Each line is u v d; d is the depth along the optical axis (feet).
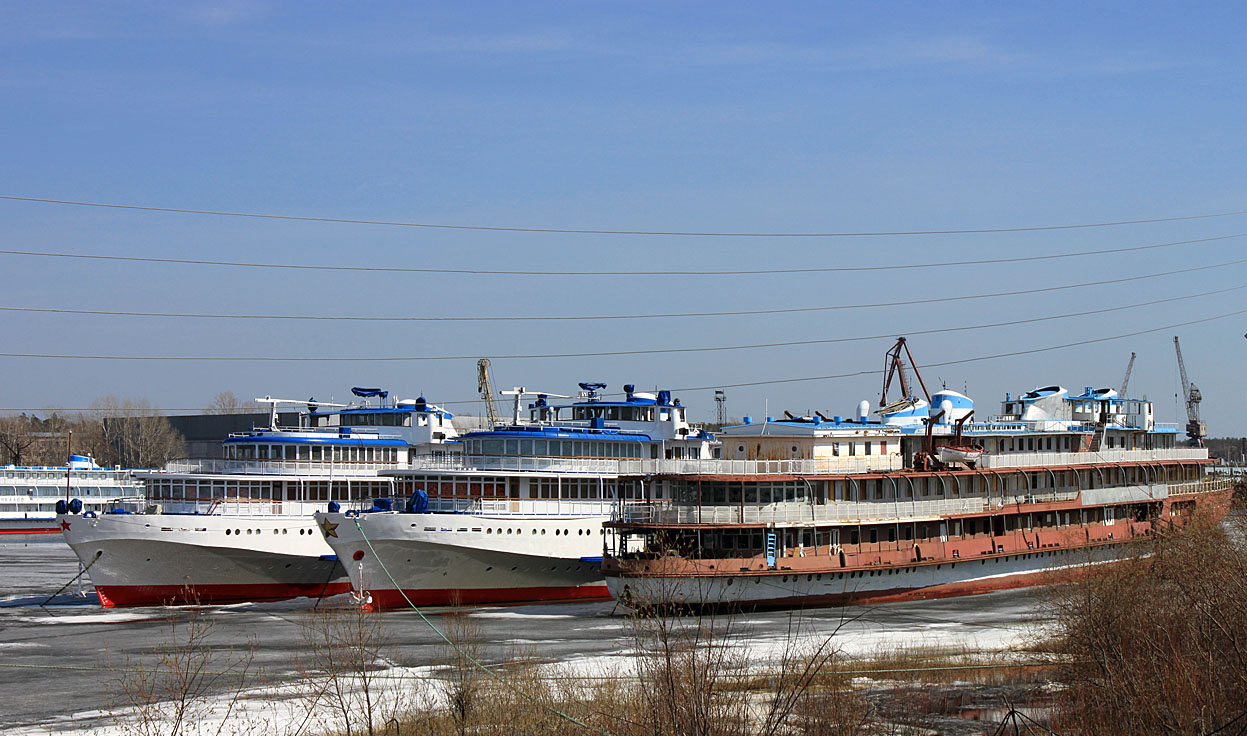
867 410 321.73
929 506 288.92
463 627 225.15
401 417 336.49
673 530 256.93
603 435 301.43
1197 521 209.77
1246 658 147.02
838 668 193.67
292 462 303.68
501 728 147.95
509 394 339.16
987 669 191.11
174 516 281.95
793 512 263.08
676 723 129.08
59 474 534.37
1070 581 228.22
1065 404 376.68
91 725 163.84
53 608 280.51
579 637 230.27
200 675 193.88
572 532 288.71
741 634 225.35
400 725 155.94
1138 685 147.64
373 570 266.77
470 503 279.28
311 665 201.67
